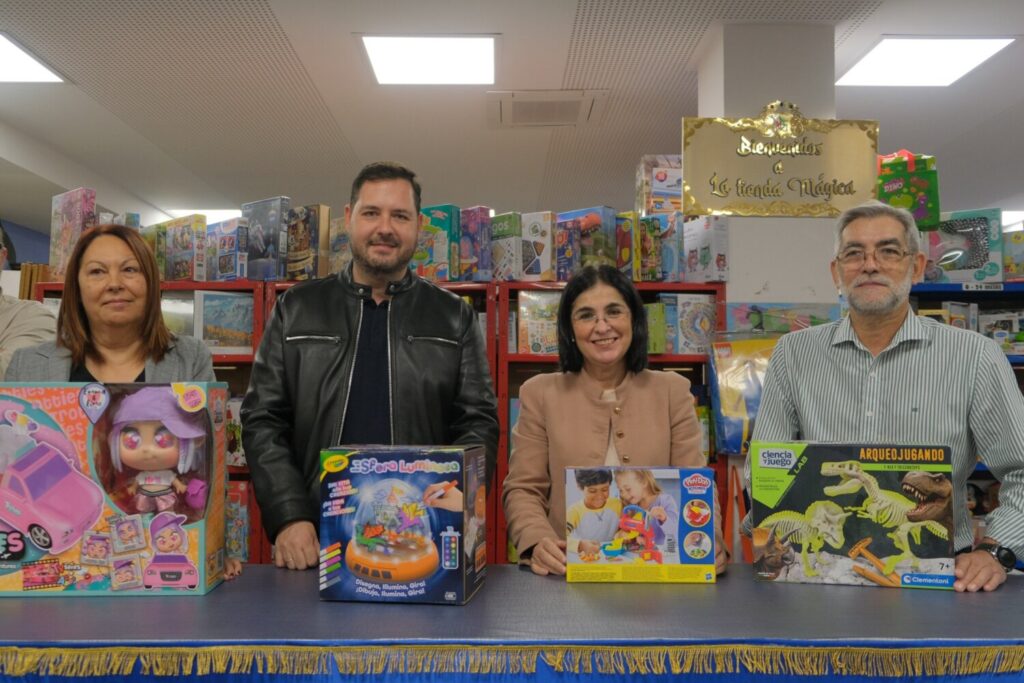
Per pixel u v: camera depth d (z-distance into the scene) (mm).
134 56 4117
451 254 3316
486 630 1001
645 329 1783
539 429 1788
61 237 3486
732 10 3629
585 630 1003
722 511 3191
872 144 3598
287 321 1922
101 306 1587
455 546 1127
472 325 2016
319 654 949
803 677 958
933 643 958
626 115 4918
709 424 3328
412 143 5492
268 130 5234
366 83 4445
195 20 3707
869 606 1117
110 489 1165
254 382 1889
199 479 1177
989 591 1209
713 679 958
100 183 6375
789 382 1863
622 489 1284
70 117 5039
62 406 1165
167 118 5043
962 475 1659
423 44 3949
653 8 3605
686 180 3547
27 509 1157
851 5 3607
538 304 3334
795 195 3566
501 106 4766
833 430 1769
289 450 1762
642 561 1269
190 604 1128
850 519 1249
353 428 1857
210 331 3336
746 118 3592
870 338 1740
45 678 941
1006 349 3320
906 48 4070
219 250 3436
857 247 1661
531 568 1391
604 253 3340
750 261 3551
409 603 1130
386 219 1819
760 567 1271
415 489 1142
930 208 3295
